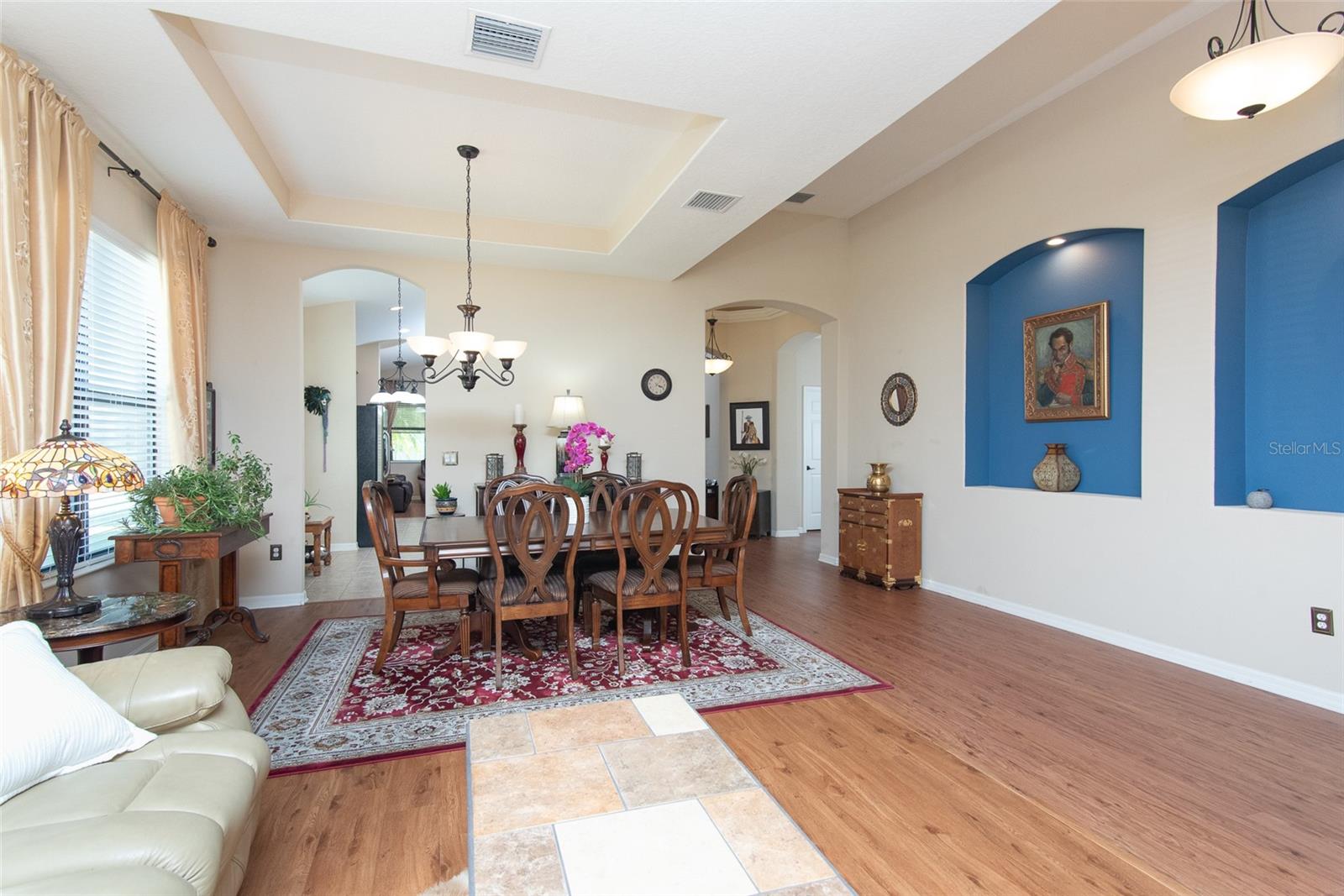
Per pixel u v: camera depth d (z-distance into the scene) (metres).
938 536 4.98
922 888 1.66
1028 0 2.04
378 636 3.82
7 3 2.03
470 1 2.04
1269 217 3.11
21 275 2.23
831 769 2.26
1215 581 3.15
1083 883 1.68
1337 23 2.64
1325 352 2.91
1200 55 3.20
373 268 4.77
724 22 2.15
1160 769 2.25
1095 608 3.75
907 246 5.31
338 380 7.28
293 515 4.57
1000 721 2.64
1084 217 3.80
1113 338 3.86
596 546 3.35
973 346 4.76
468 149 3.53
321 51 2.63
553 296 5.21
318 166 3.73
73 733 1.41
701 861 1.20
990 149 4.47
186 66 2.42
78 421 2.91
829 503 6.24
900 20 2.14
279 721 2.64
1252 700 2.83
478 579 3.51
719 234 4.28
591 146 3.49
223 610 3.68
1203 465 3.20
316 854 1.80
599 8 2.09
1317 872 1.72
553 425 5.13
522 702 2.84
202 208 3.87
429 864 1.77
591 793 1.45
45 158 2.36
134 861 1.12
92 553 3.09
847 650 3.54
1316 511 2.90
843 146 3.05
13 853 1.09
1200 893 1.64
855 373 5.98
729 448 8.26
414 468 13.03
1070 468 4.06
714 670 3.23
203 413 3.97
